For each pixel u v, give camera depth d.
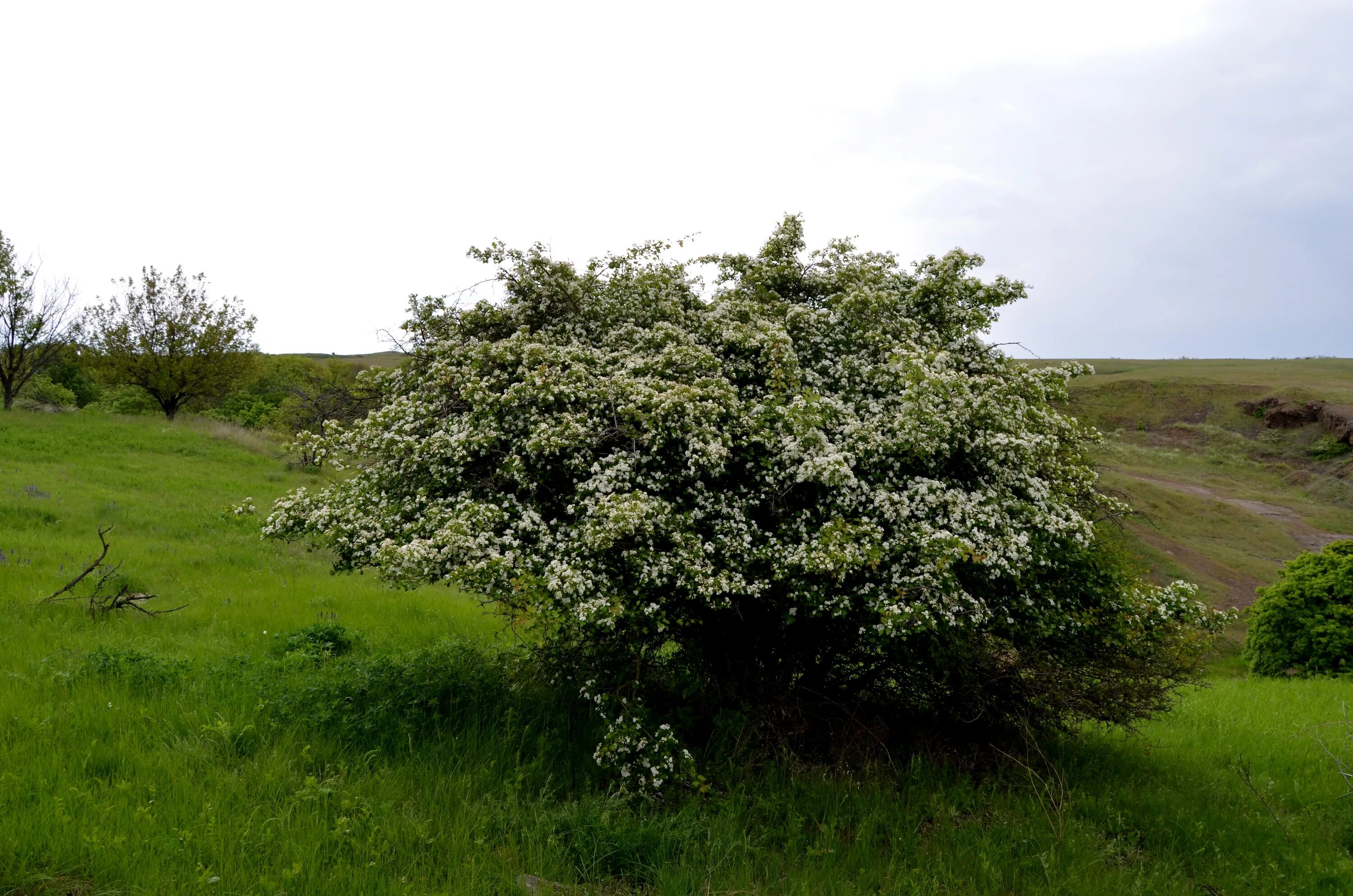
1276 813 7.78
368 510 7.77
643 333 8.67
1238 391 58.59
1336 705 13.02
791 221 9.81
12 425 25.92
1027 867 6.27
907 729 8.51
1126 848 6.84
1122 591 8.00
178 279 34.09
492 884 5.32
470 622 13.06
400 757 7.05
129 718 7.18
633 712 7.23
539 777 7.00
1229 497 42.75
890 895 5.70
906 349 8.21
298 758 6.86
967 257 9.02
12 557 12.95
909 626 6.75
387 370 9.48
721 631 8.14
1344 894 6.15
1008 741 8.48
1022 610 7.64
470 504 7.00
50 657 8.52
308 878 5.02
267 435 32.72
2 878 4.66
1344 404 51.06
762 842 6.32
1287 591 18.56
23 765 6.07
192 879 4.87
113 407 43.38
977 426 7.74
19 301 28.77
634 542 6.91
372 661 9.55
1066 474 8.98
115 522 16.95
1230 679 18.83
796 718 7.95
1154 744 9.80
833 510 7.34
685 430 7.24
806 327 8.62
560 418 7.37
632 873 5.81
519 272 8.86
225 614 11.81
